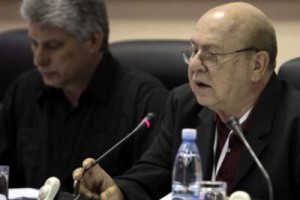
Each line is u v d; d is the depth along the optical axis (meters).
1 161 5.62
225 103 3.90
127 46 5.77
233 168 3.98
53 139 5.37
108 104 5.27
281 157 3.87
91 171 3.88
